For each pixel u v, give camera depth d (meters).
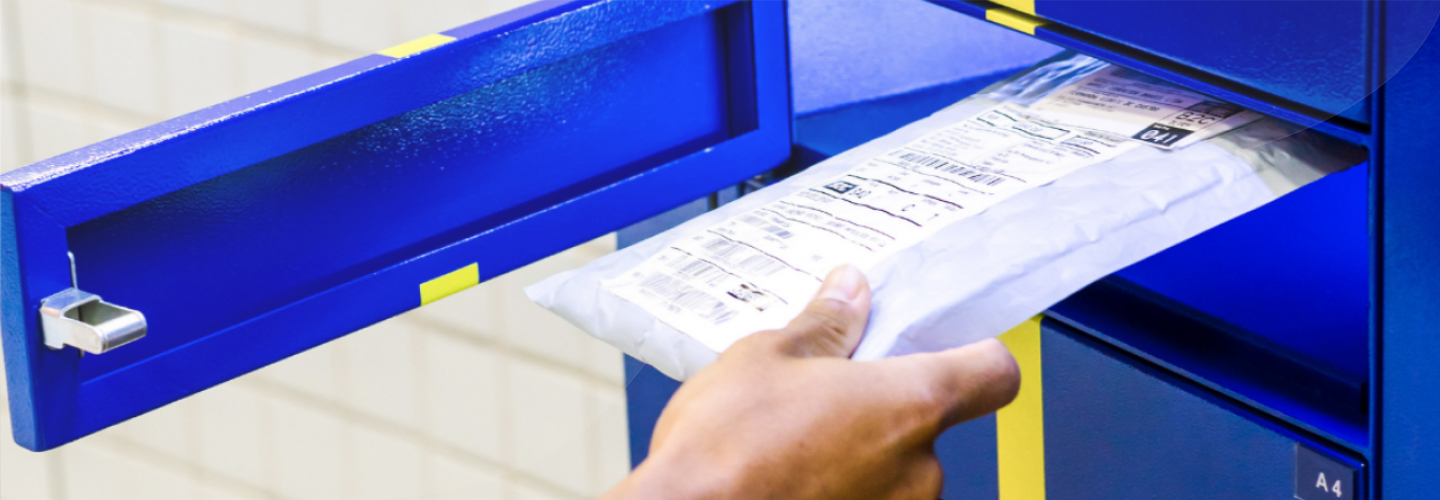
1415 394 0.68
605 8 0.80
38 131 1.64
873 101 1.02
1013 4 0.79
